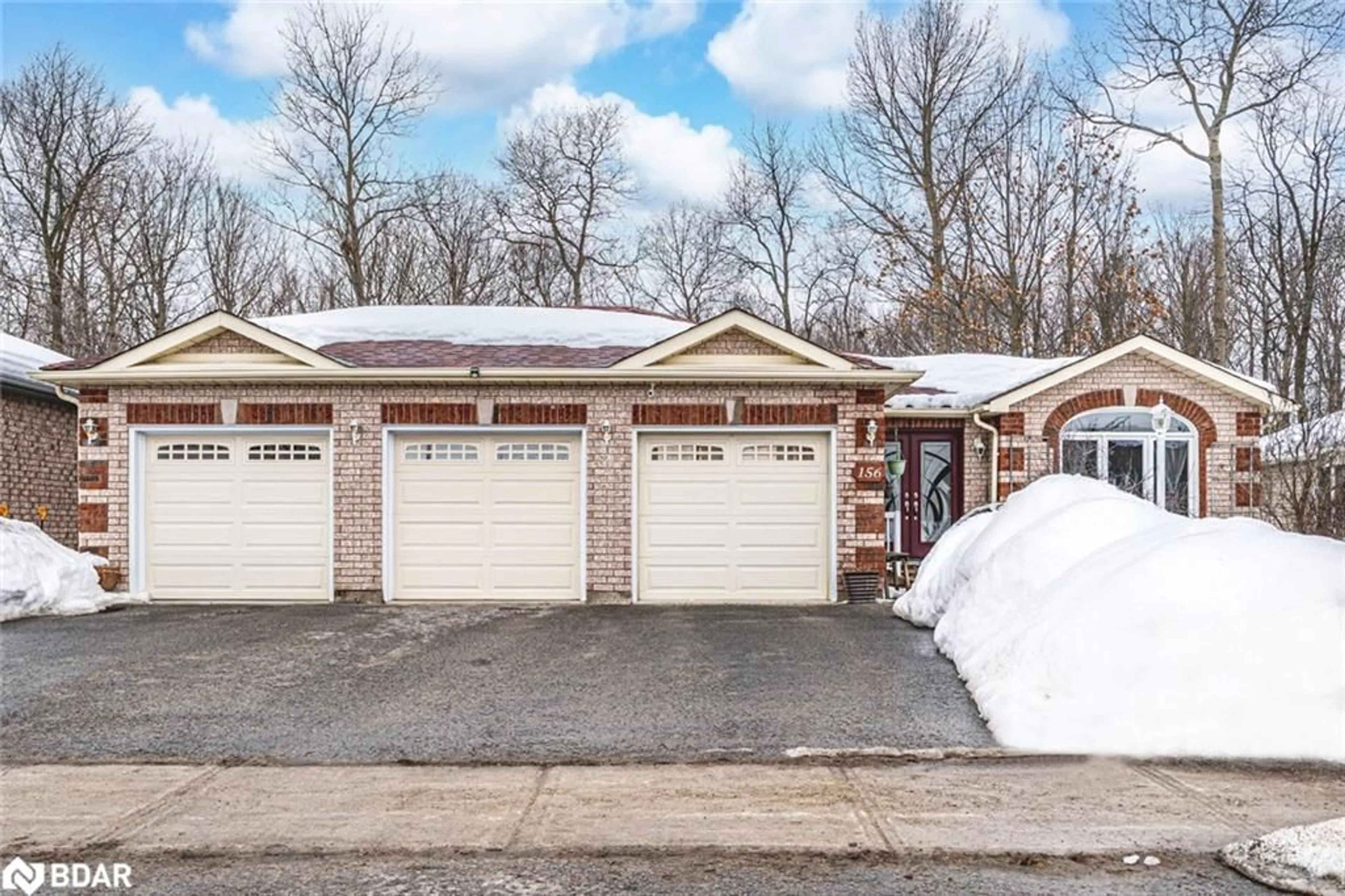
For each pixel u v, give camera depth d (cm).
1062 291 3095
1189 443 1681
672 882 448
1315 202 2816
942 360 2136
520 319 1870
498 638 1075
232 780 603
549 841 499
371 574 1371
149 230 3375
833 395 1378
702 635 1088
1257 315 2988
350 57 3581
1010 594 914
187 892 440
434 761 642
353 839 503
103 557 1380
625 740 686
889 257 3303
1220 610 721
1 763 640
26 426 1633
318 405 1377
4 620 1200
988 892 435
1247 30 2720
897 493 1761
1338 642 677
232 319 1366
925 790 579
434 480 1383
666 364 1380
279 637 1079
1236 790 572
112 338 3259
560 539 1378
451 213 3778
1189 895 431
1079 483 1045
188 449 1396
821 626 1156
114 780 603
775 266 3803
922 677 871
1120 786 582
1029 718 695
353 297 3634
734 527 1380
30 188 3191
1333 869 446
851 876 454
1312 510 1360
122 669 916
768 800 562
